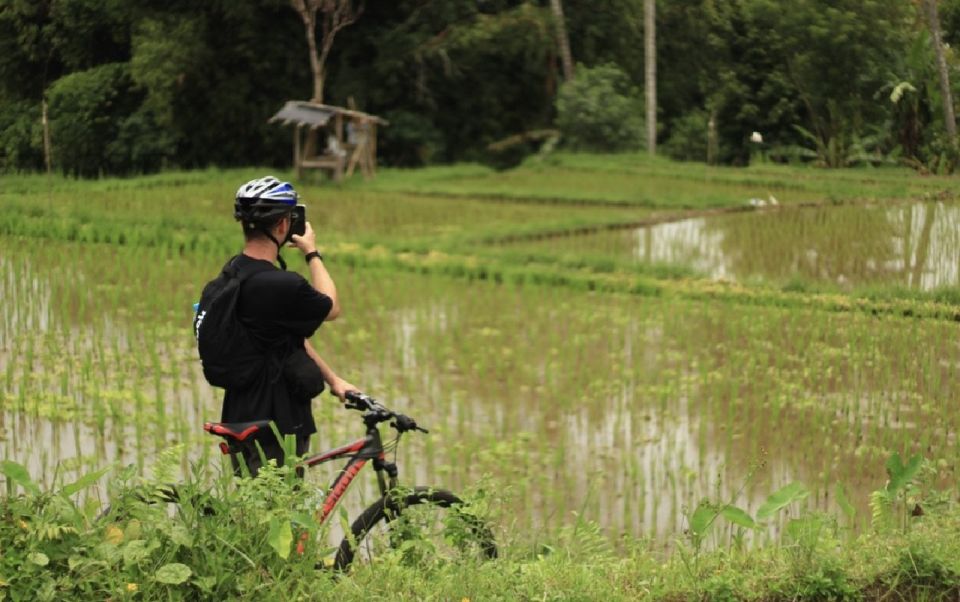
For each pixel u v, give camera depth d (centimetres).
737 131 3866
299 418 540
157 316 1308
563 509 775
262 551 476
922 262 1730
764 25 3738
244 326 525
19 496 474
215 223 1925
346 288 1520
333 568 522
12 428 916
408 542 520
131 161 3158
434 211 2336
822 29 3375
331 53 3594
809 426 970
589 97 3441
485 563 527
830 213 2147
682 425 977
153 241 1769
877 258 1769
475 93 3697
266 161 3525
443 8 3584
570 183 2794
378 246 1791
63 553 457
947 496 600
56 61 3089
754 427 952
